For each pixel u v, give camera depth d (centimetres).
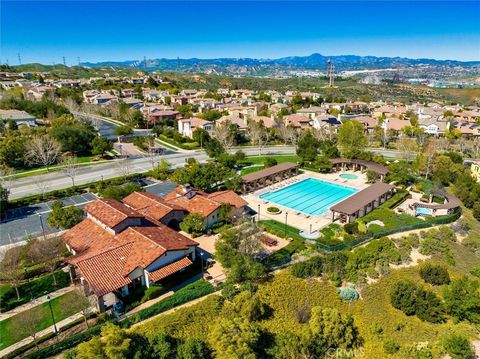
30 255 3816
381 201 6119
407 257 4409
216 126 11038
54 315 3244
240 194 6594
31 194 6316
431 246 4628
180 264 3781
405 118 15100
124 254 3675
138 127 13162
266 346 3075
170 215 4925
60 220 4600
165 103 17762
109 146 8875
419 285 3931
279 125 11981
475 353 3191
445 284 4031
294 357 2948
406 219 5316
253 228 4203
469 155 10200
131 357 2617
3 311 3303
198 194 5581
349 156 8206
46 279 3791
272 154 9694
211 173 6203
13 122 10350
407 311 3650
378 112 16988
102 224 4306
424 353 3067
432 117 15275
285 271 4003
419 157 7775
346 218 5378
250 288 3616
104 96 17000
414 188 6906
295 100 18550
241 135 11144
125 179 7081
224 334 2841
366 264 4191
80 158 8812
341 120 13775
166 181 7238
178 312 3241
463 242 4906
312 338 3070
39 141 7794
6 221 5316
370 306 3703
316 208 6044
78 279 3744
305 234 4959
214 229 4994
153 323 3102
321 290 3822
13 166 7875
